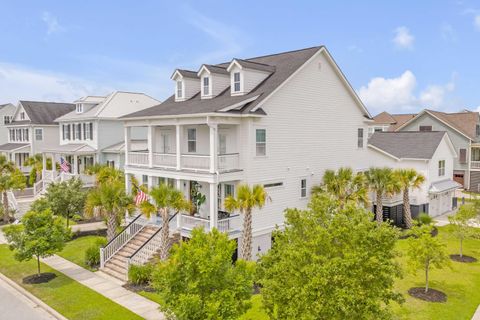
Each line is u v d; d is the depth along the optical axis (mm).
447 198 36219
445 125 47188
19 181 34344
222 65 28969
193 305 10211
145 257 20188
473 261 21438
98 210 23188
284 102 23016
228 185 23000
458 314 14930
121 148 37469
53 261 22109
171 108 24859
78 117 40875
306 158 24703
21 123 49594
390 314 9664
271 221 22875
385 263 9406
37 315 15469
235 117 21172
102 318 14781
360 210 10312
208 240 11516
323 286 9062
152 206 20312
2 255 23438
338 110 26812
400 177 28469
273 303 10219
